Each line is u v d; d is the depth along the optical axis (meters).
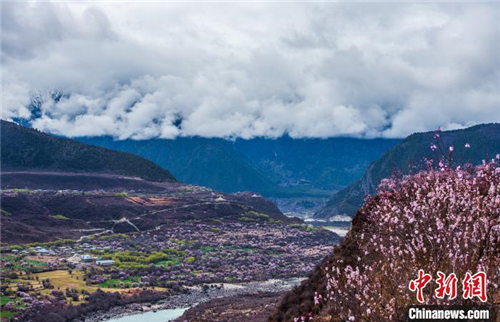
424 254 17.06
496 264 15.59
